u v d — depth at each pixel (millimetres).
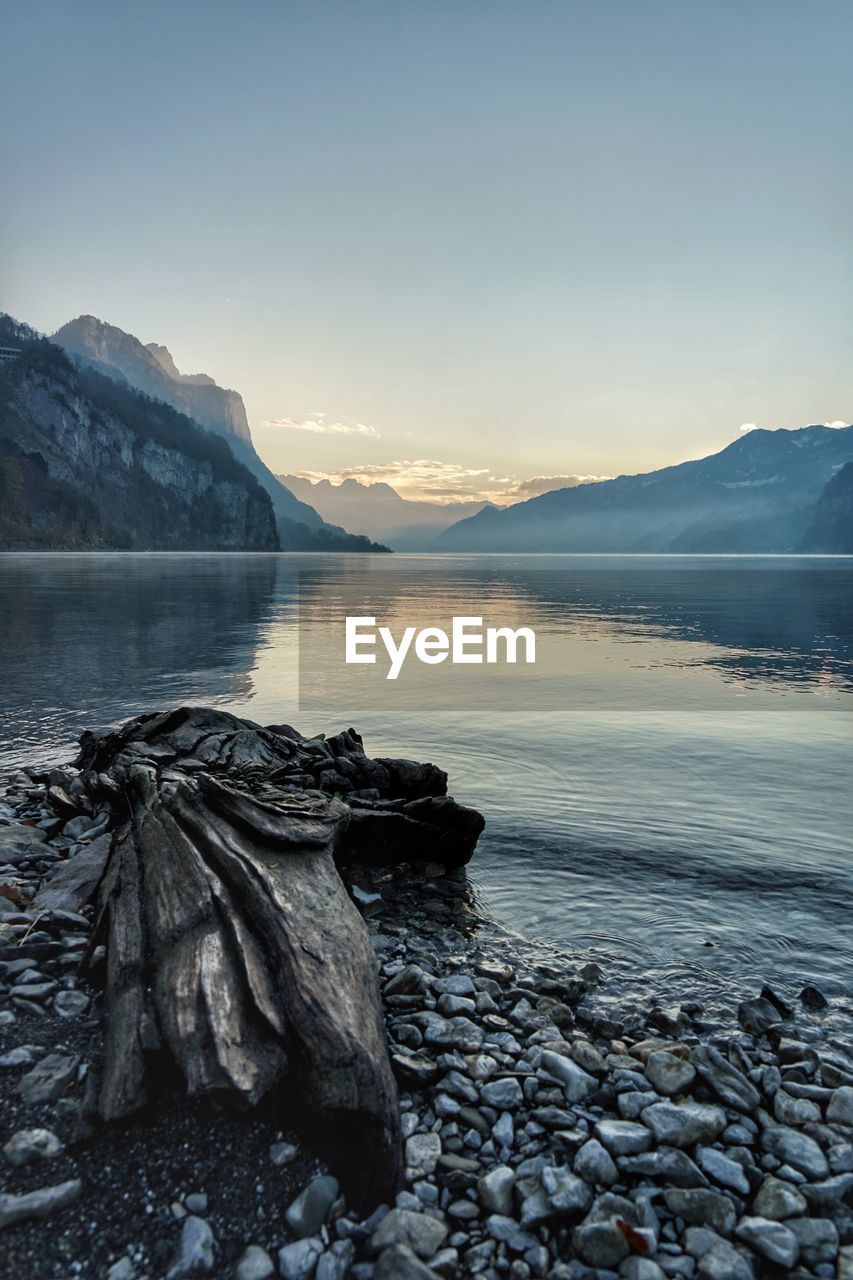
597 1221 2809
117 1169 2938
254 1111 3227
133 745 8078
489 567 122625
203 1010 3539
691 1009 4352
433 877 6234
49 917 4930
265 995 3652
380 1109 3141
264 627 26109
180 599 39656
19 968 4406
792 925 5414
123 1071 3307
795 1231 2828
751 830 7254
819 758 9852
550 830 7254
